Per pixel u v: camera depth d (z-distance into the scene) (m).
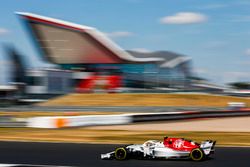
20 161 20.91
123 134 36.44
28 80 154.88
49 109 82.69
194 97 125.62
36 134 36.50
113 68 192.88
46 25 190.38
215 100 125.06
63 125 42.28
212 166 18.61
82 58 193.75
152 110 82.06
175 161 19.95
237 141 31.53
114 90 160.62
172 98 122.81
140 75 193.00
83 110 81.81
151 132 38.31
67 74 162.38
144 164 19.12
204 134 36.62
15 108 86.75
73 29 189.12
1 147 27.36
